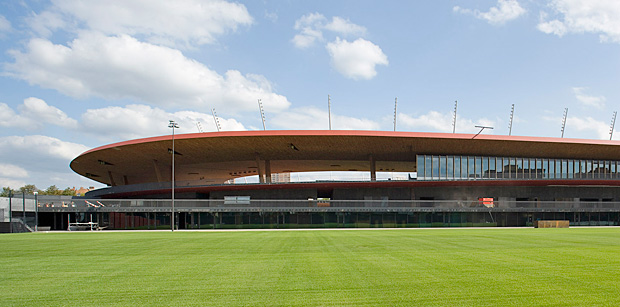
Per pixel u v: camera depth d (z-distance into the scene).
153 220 45.47
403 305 7.31
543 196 51.19
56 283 9.41
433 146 48.41
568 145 48.94
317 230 37.06
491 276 9.92
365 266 11.62
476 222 46.75
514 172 51.91
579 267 11.24
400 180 48.56
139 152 52.28
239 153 51.81
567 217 48.28
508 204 48.06
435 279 9.59
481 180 48.84
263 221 44.78
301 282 9.34
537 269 10.92
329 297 7.92
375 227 45.25
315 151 50.84
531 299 7.68
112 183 68.25
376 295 8.05
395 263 12.19
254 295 8.12
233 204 45.25
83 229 43.94
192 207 44.38
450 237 23.61
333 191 50.41
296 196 50.03
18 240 23.64
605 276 9.87
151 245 19.09
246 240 22.02
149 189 52.91
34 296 8.14
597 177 53.53
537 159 52.66
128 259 13.61
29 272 10.98
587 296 7.87
